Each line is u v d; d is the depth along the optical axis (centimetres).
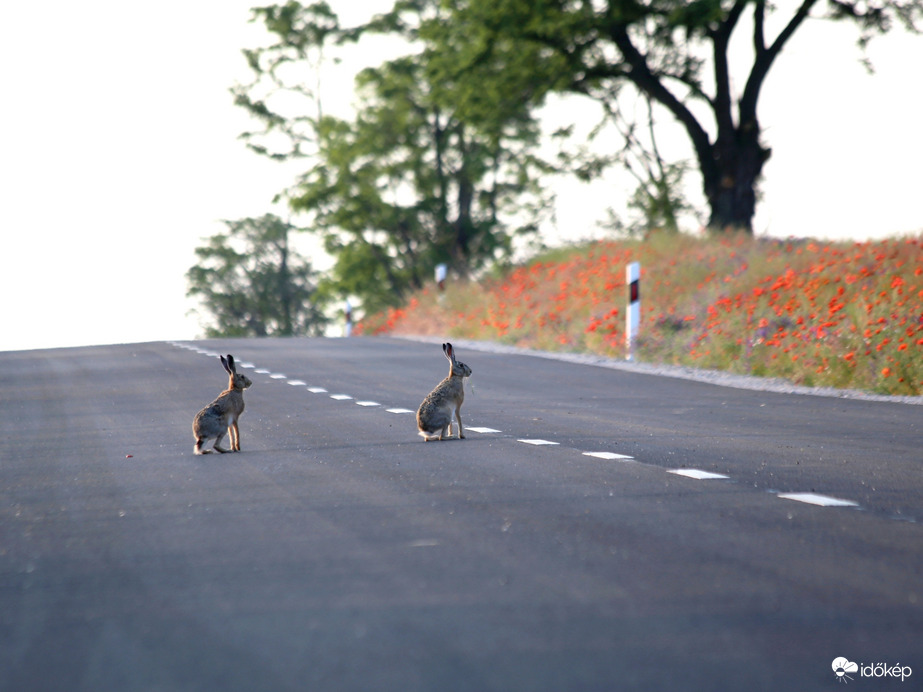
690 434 4356
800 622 1736
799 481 3155
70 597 2022
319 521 2661
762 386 6525
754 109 14712
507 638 1677
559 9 14212
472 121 15938
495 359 8750
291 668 1570
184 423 5088
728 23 14412
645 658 1572
